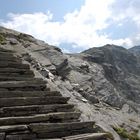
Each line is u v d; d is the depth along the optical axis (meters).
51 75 19.45
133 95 29.91
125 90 29.73
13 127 10.89
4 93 12.85
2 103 12.24
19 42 22.84
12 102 12.50
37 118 11.97
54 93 14.34
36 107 12.64
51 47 23.78
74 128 12.49
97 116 17.16
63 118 12.77
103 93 21.89
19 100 12.70
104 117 17.67
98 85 22.39
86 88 20.81
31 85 14.35
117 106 22.03
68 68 22.11
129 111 22.14
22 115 12.17
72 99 17.61
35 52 22.09
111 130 16.33
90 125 13.12
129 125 18.48
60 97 14.09
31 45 23.00
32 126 11.30
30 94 13.54
